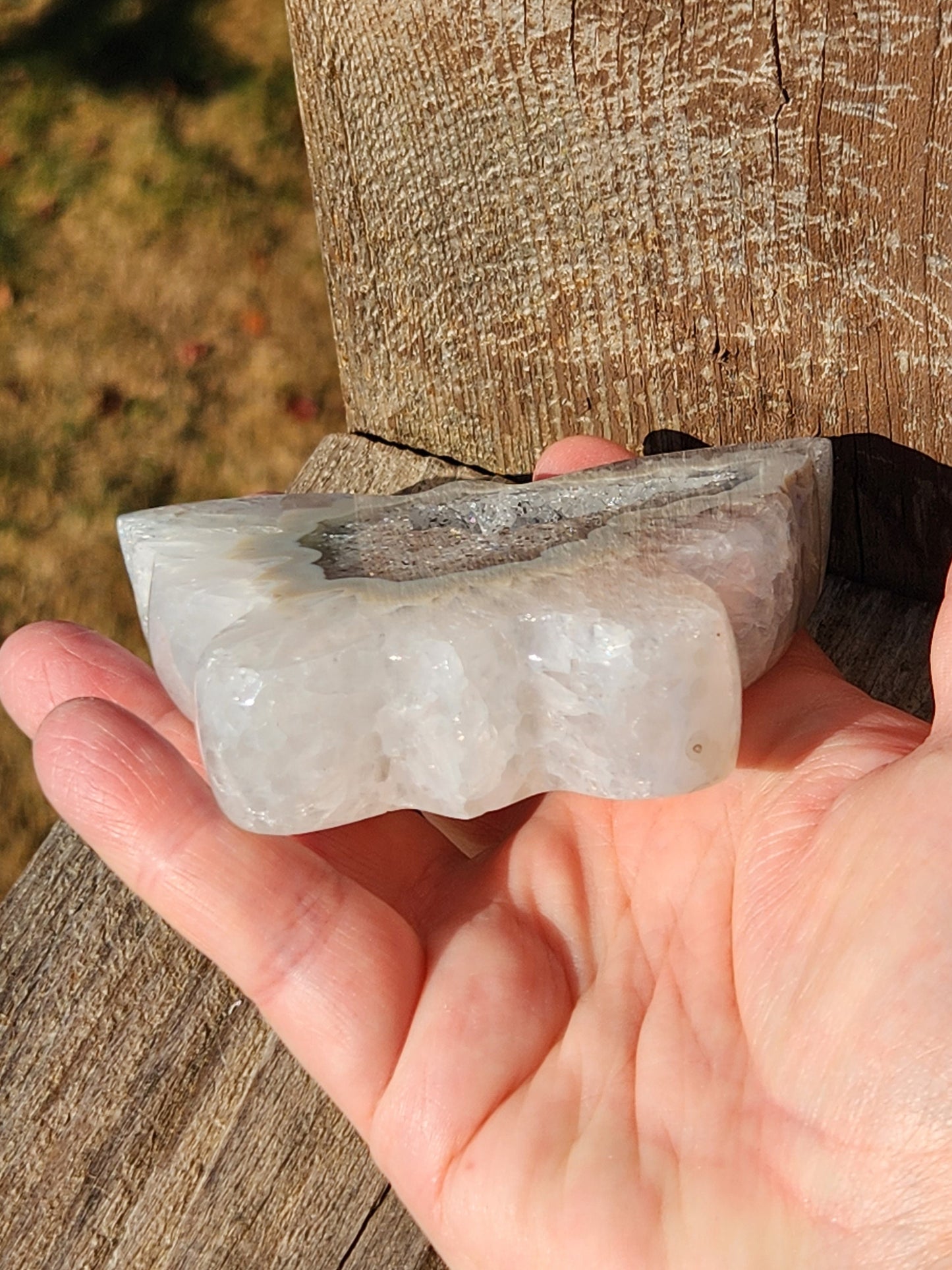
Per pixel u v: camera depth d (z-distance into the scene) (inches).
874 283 6.2
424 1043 5.3
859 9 5.5
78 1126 6.5
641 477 6.5
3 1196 6.4
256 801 5.2
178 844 5.4
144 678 6.7
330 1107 6.5
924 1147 4.3
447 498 6.8
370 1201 6.3
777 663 6.3
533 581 5.5
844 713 5.8
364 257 7.9
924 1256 4.2
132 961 6.8
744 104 6.0
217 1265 6.3
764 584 5.8
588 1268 4.7
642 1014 5.3
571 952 5.7
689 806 5.9
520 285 7.4
